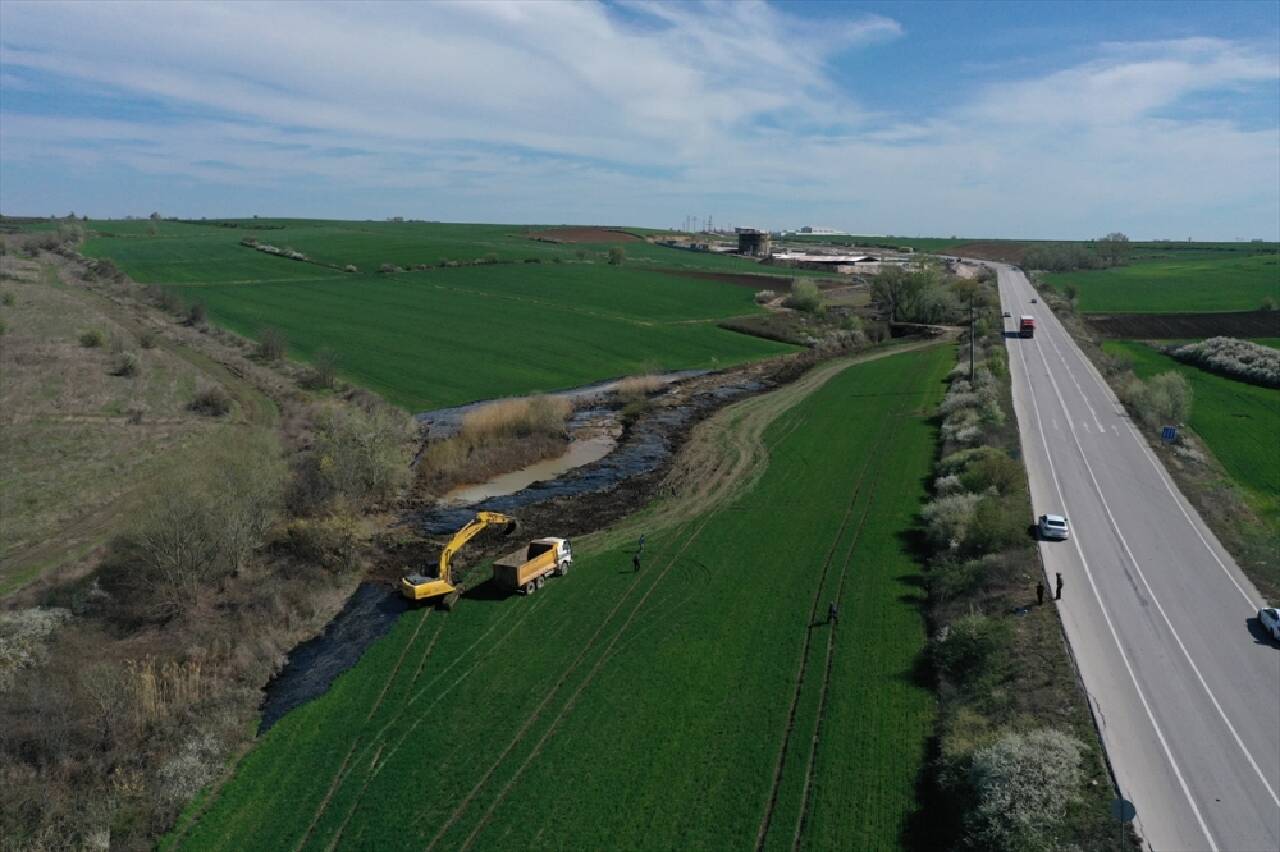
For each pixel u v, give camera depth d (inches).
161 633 1492.4
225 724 1291.8
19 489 2036.2
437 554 1993.1
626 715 1288.1
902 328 5182.1
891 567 1780.3
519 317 4936.0
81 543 1807.3
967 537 1758.1
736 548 1935.3
